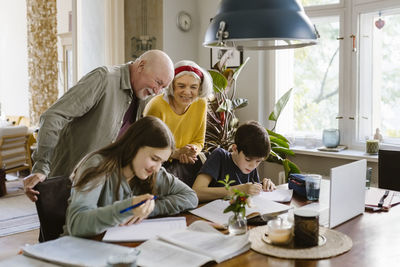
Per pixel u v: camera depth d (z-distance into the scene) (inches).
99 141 85.6
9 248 126.6
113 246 53.0
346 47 149.7
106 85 84.4
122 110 88.0
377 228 63.4
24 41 306.5
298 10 64.1
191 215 69.2
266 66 165.0
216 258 49.9
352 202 68.0
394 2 135.6
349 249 54.3
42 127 78.7
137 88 88.5
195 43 180.7
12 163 207.0
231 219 58.4
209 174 83.0
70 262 47.8
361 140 149.8
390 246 55.9
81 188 58.9
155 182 69.7
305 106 164.6
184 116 99.9
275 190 84.0
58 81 268.5
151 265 47.9
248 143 78.7
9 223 151.6
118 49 157.2
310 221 54.6
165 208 68.2
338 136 149.7
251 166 81.0
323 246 55.0
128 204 55.6
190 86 93.1
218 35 63.1
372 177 138.9
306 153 151.6
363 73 148.0
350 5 147.2
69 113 80.9
